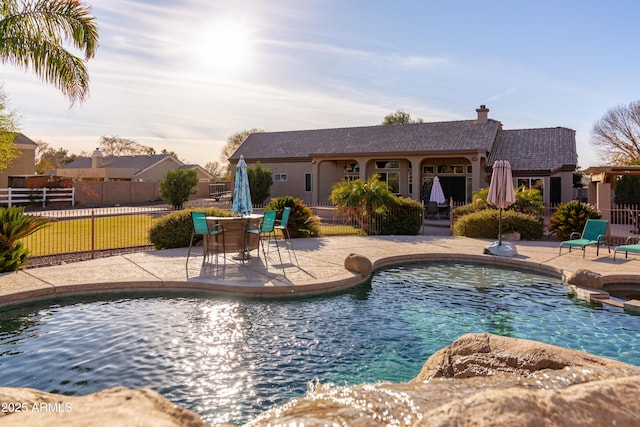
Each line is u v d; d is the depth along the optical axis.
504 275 9.52
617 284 8.48
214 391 4.18
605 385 1.88
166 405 1.93
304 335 5.72
